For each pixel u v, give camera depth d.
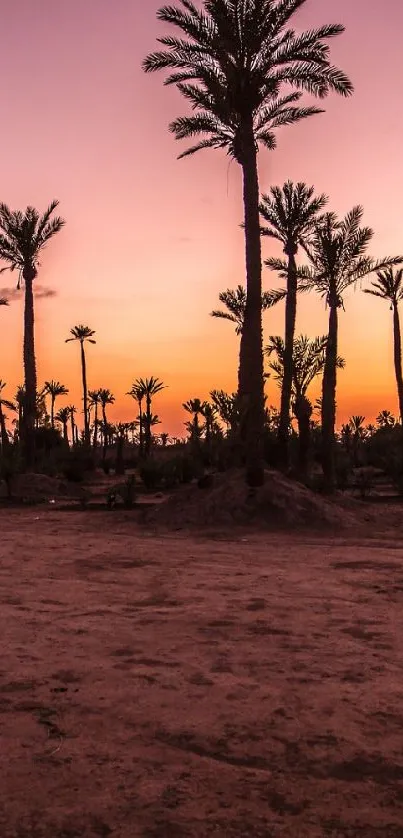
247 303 18.33
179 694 4.93
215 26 18.23
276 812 3.30
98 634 6.59
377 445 41.66
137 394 62.78
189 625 6.97
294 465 32.94
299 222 28.17
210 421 40.72
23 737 4.16
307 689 5.05
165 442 78.62
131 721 4.42
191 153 20.94
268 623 7.06
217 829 3.14
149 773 3.69
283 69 18.78
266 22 17.95
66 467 38.19
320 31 18.16
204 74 18.77
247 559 11.67
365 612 7.59
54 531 15.72
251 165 18.55
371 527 16.69
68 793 3.46
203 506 17.25
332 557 11.96
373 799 3.44
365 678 5.32
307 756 3.92
